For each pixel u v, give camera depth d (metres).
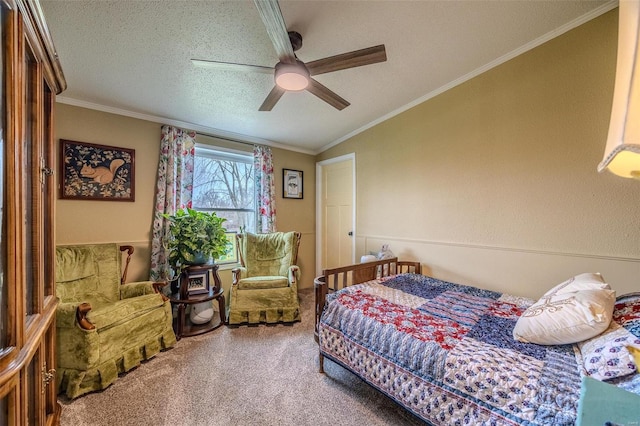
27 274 1.06
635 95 0.48
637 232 1.76
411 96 2.89
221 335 2.57
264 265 3.32
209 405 1.63
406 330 1.47
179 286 2.68
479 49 2.18
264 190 3.73
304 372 1.97
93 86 2.28
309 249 4.39
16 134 0.84
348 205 3.95
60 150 2.39
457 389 1.17
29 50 1.02
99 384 1.74
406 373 1.37
